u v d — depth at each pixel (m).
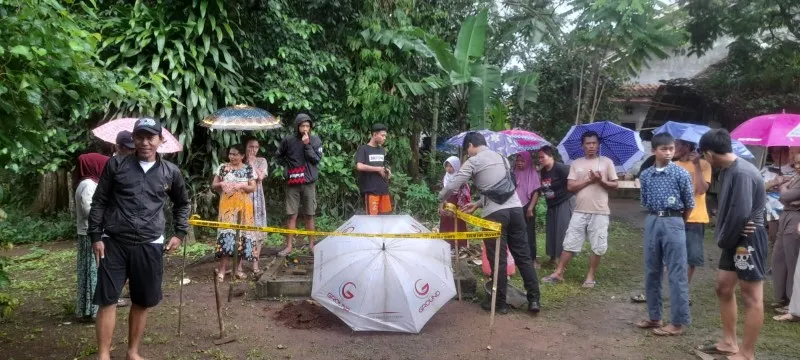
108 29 7.89
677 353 4.21
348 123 9.84
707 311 5.22
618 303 5.47
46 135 3.47
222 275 5.99
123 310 5.01
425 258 4.52
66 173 9.59
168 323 4.68
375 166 6.92
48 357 3.95
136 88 3.93
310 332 4.50
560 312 5.15
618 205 13.21
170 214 7.78
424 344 4.29
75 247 7.86
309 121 6.71
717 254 7.94
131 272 3.63
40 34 3.05
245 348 4.18
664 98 14.91
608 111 12.45
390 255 4.45
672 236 4.45
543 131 12.83
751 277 3.79
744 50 12.84
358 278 4.39
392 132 10.13
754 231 3.79
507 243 5.03
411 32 9.70
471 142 5.11
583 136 6.04
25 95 3.06
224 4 8.19
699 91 13.99
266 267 6.02
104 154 5.02
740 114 13.56
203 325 4.64
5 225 8.52
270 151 9.22
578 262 7.18
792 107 12.77
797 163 5.16
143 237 3.60
